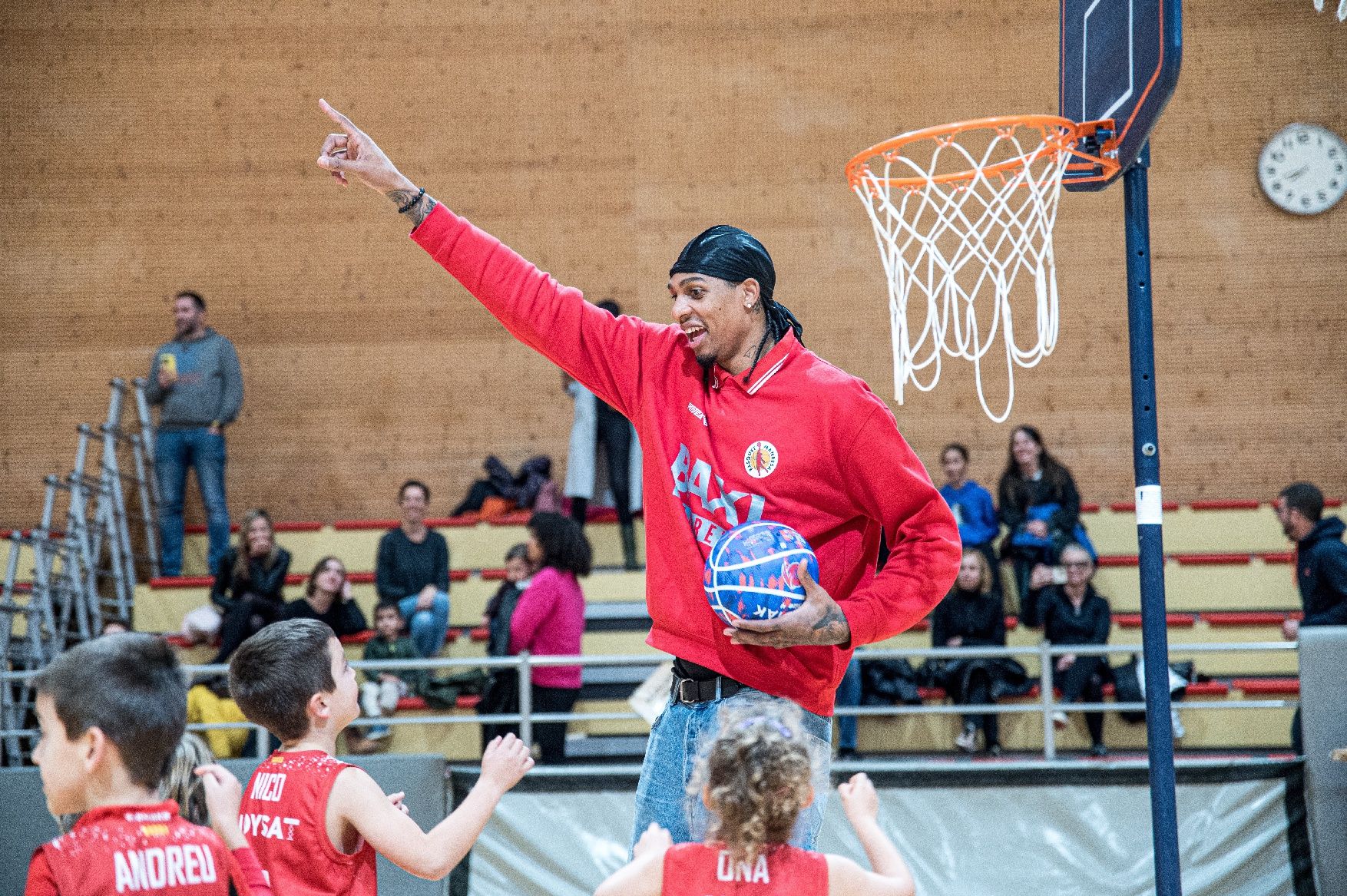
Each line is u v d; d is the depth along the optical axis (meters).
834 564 2.71
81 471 9.89
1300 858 6.07
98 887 2.08
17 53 11.44
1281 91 11.16
